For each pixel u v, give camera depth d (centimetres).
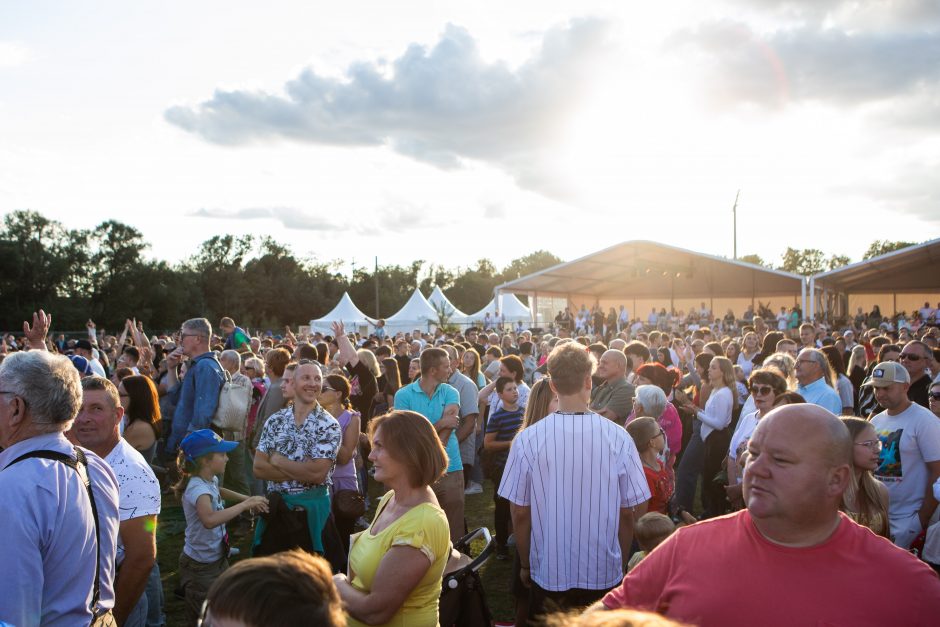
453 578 316
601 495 321
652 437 435
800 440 169
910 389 568
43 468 225
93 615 237
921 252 2998
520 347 1180
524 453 333
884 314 3731
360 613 260
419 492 286
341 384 541
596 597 319
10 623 203
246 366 850
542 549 327
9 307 6009
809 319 2827
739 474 476
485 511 768
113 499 252
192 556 423
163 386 916
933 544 371
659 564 191
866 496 326
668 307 4050
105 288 6562
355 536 304
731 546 178
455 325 3297
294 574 140
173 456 688
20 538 210
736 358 1095
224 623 134
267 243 8725
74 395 242
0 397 232
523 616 371
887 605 158
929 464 400
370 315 8438
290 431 422
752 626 165
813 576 165
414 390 552
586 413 335
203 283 7712
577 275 3662
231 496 459
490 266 11306
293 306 8088
